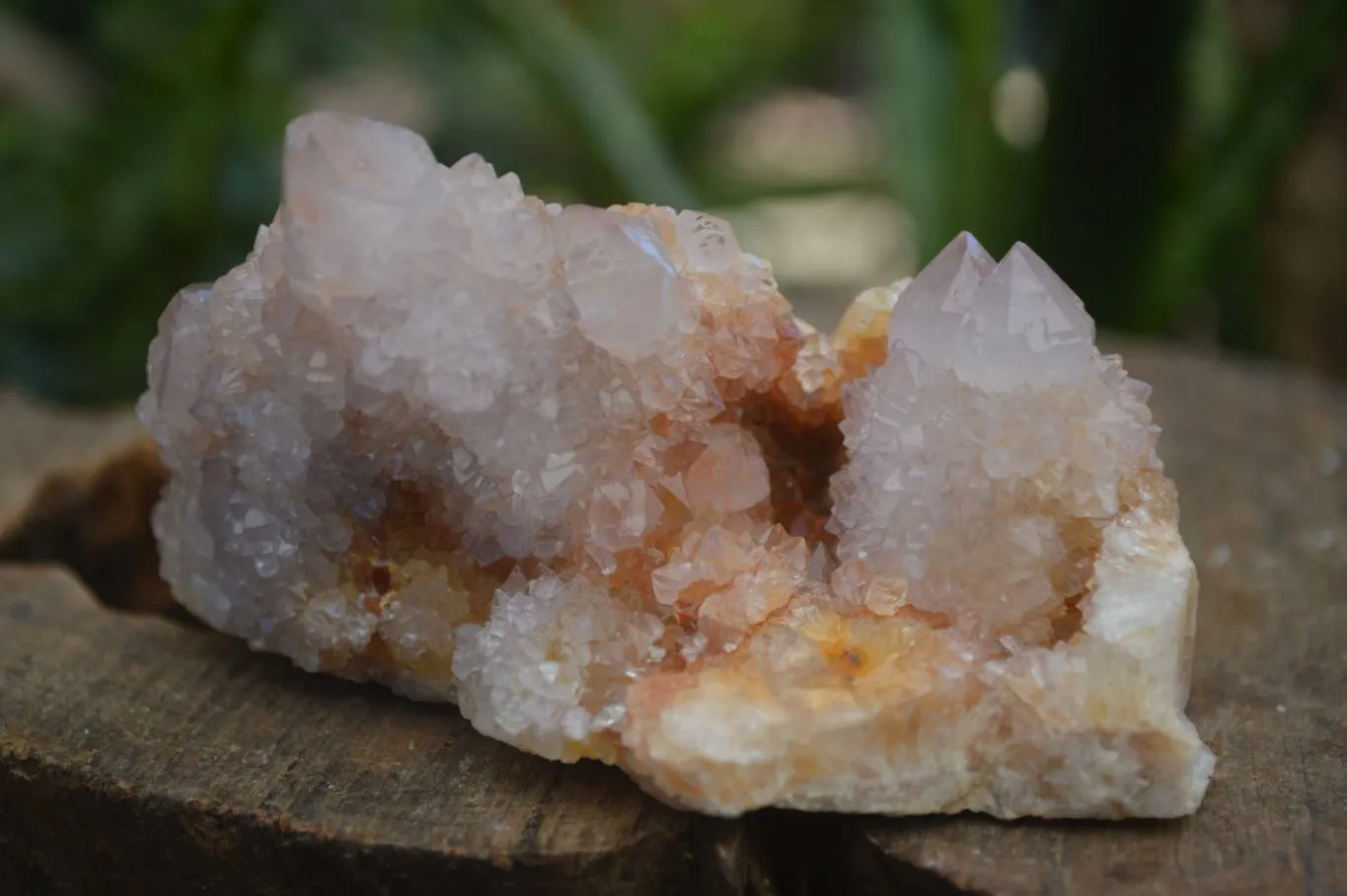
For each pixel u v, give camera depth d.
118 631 0.38
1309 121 0.62
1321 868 0.34
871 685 0.34
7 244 0.63
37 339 0.64
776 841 0.35
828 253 1.02
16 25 0.84
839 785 0.34
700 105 0.83
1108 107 0.56
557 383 0.35
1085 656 0.34
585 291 0.35
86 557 0.42
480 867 0.34
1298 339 0.71
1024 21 0.66
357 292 0.35
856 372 0.37
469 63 0.83
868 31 0.83
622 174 0.68
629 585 0.35
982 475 0.35
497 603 0.35
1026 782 0.34
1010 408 0.35
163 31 0.66
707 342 0.36
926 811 0.34
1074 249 0.60
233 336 0.36
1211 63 0.68
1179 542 0.35
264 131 0.69
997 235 0.62
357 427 0.36
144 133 0.64
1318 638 0.39
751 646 0.34
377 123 0.35
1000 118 0.66
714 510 0.35
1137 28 0.53
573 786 0.35
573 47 0.69
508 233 0.35
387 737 0.36
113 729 0.36
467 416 0.35
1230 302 0.73
